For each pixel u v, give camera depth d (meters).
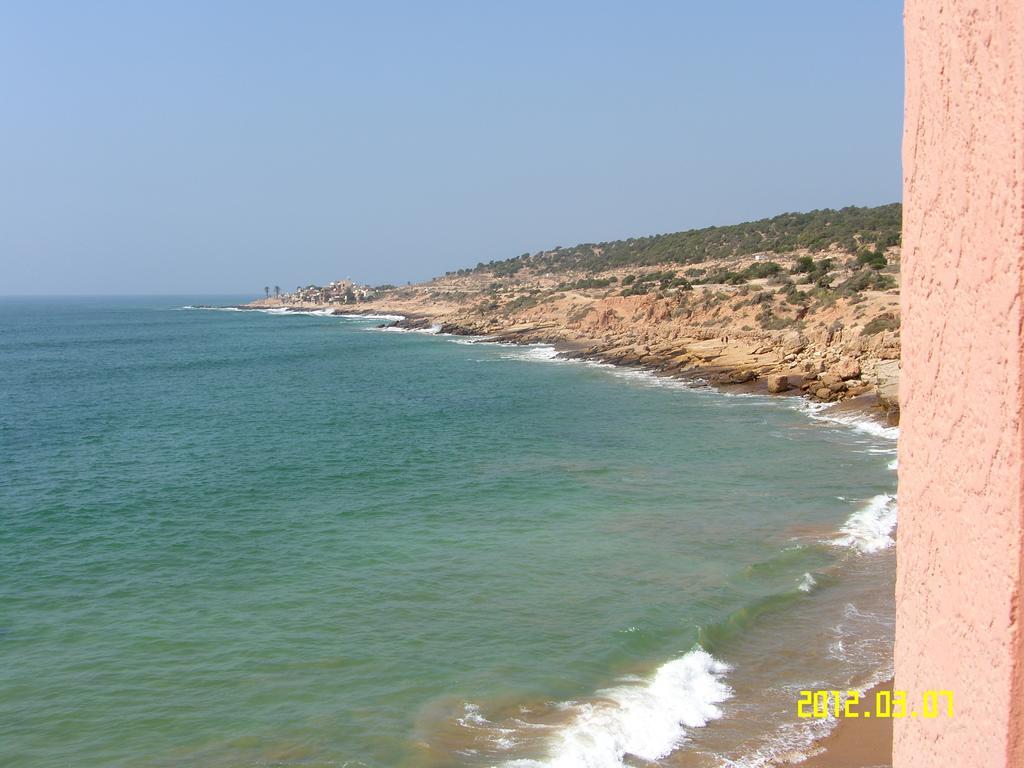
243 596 17.34
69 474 30.45
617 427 40.03
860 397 44.16
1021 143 1.72
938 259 2.09
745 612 15.85
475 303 163.75
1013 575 1.79
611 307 102.19
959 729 2.03
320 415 46.78
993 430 1.85
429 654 14.40
